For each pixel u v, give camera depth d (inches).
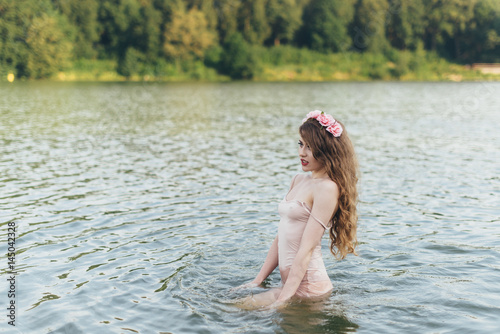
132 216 283.0
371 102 1255.5
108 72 2393.0
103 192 341.4
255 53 2541.8
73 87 1795.0
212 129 707.4
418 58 2655.0
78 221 273.4
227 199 322.7
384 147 553.6
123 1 2498.8
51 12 2201.0
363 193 340.5
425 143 583.2
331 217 181.5
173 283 187.9
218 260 211.9
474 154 505.0
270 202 314.7
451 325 156.1
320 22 2677.2
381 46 2711.6
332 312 164.4
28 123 753.0
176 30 2440.9
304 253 172.6
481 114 949.2
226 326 155.9
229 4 2647.6
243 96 1461.6
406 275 195.5
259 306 168.1
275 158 481.7
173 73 2460.6
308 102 1245.7
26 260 215.5
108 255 220.2
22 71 2165.4
